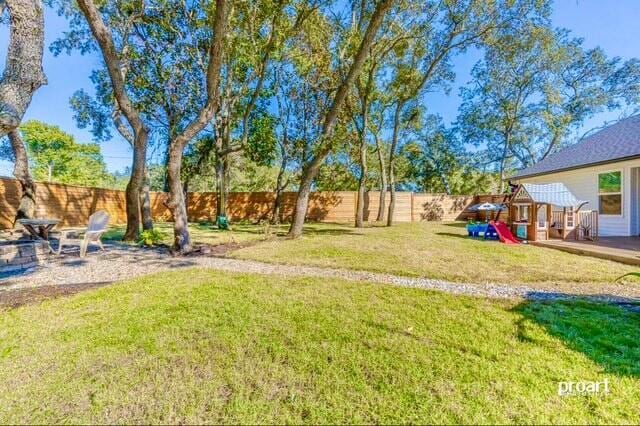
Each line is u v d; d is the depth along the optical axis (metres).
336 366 2.08
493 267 5.14
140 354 2.25
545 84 17.64
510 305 3.27
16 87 3.91
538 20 11.56
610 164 8.62
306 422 1.58
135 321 2.83
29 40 4.03
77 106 11.45
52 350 2.31
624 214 8.76
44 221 6.71
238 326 2.72
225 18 5.58
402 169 23.66
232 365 2.10
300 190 9.51
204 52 10.57
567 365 2.08
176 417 1.63
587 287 4.02
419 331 2.62
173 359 2.18
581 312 3.06
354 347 2.34
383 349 2.31
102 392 1.83
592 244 7.13
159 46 9.95
